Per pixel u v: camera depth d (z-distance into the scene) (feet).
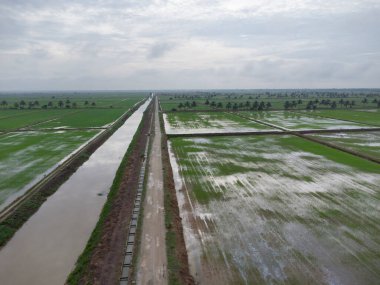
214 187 94.58
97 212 78.89
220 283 50.44
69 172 110.73
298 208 78.89
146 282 48.67
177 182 99.25
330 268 54.13
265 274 52.60
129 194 86.17
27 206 78.38
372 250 59.62
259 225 70.03
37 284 50.57
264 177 103.71
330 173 107.65
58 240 64.59
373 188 92.68
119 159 134.31
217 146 152.66
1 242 62.34
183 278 50.26
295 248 60.54
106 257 55.72
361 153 134.31
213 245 61.77
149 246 58.70
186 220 72.69
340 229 67.87
